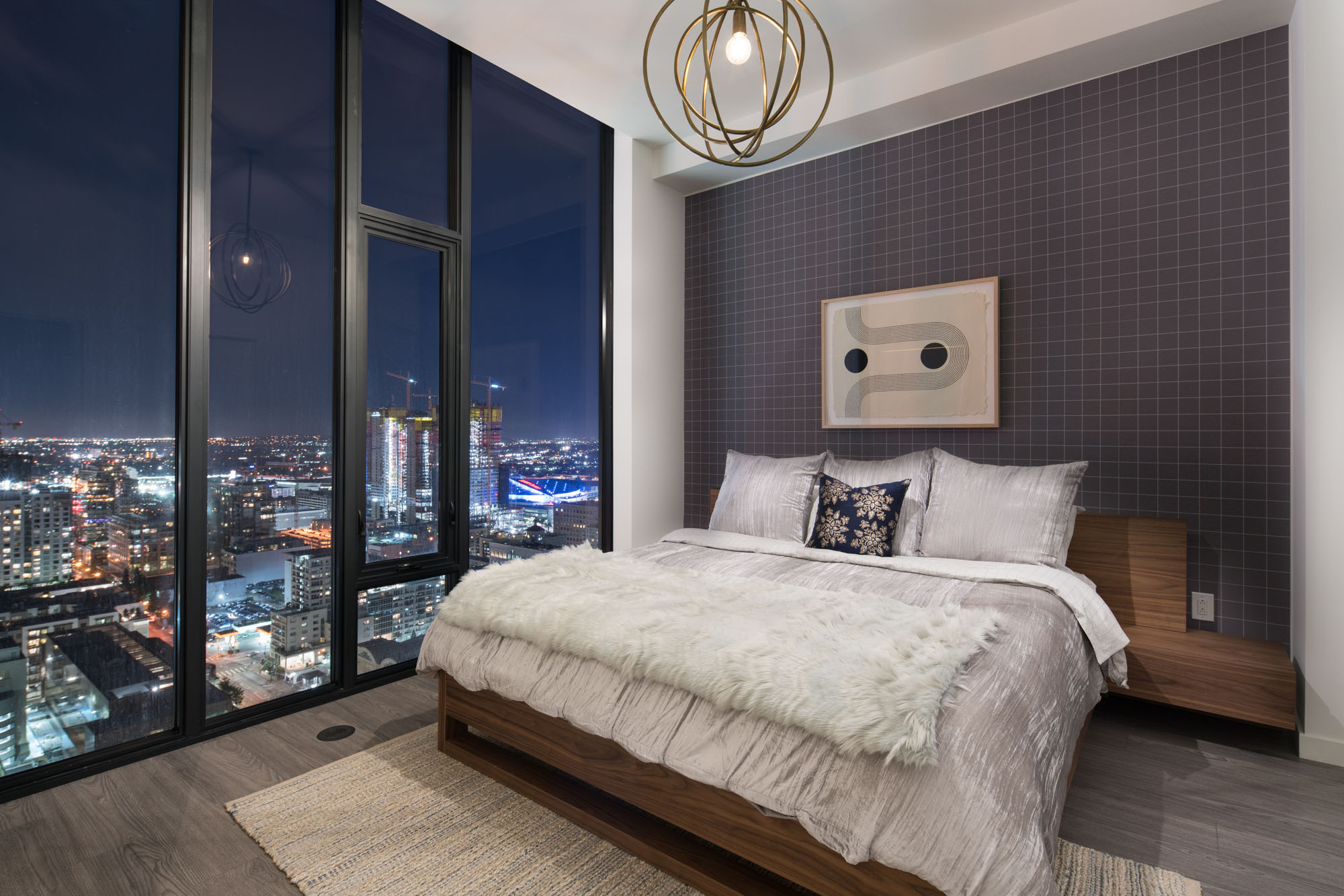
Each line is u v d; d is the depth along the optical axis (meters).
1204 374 2.87
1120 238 3.06
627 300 4.19
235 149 2.60
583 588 2.24
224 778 2.19
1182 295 2.92
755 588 2.30
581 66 3.39
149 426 2.38
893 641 1.67
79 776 2.17
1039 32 2.95
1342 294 2.31
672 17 2.98
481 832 1.89
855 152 3.84
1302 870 1.73
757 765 1.50
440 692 2.38
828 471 3.52
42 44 2.15
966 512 2.90
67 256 2.20
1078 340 3.17
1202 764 2.32
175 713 2.44
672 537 3.53
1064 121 3.20
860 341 3.79
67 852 1.79
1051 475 2.84
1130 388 3.04
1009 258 3.35
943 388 3.52
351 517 2.93
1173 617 2.82
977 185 3.44
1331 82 2.32
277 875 1.70
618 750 1.81
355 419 2.94
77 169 2.22
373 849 1.80
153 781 2.16
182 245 2.42
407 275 3.18
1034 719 1.55
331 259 2.91
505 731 2.14
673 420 4.48
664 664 1.70
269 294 2.71
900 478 3.24
